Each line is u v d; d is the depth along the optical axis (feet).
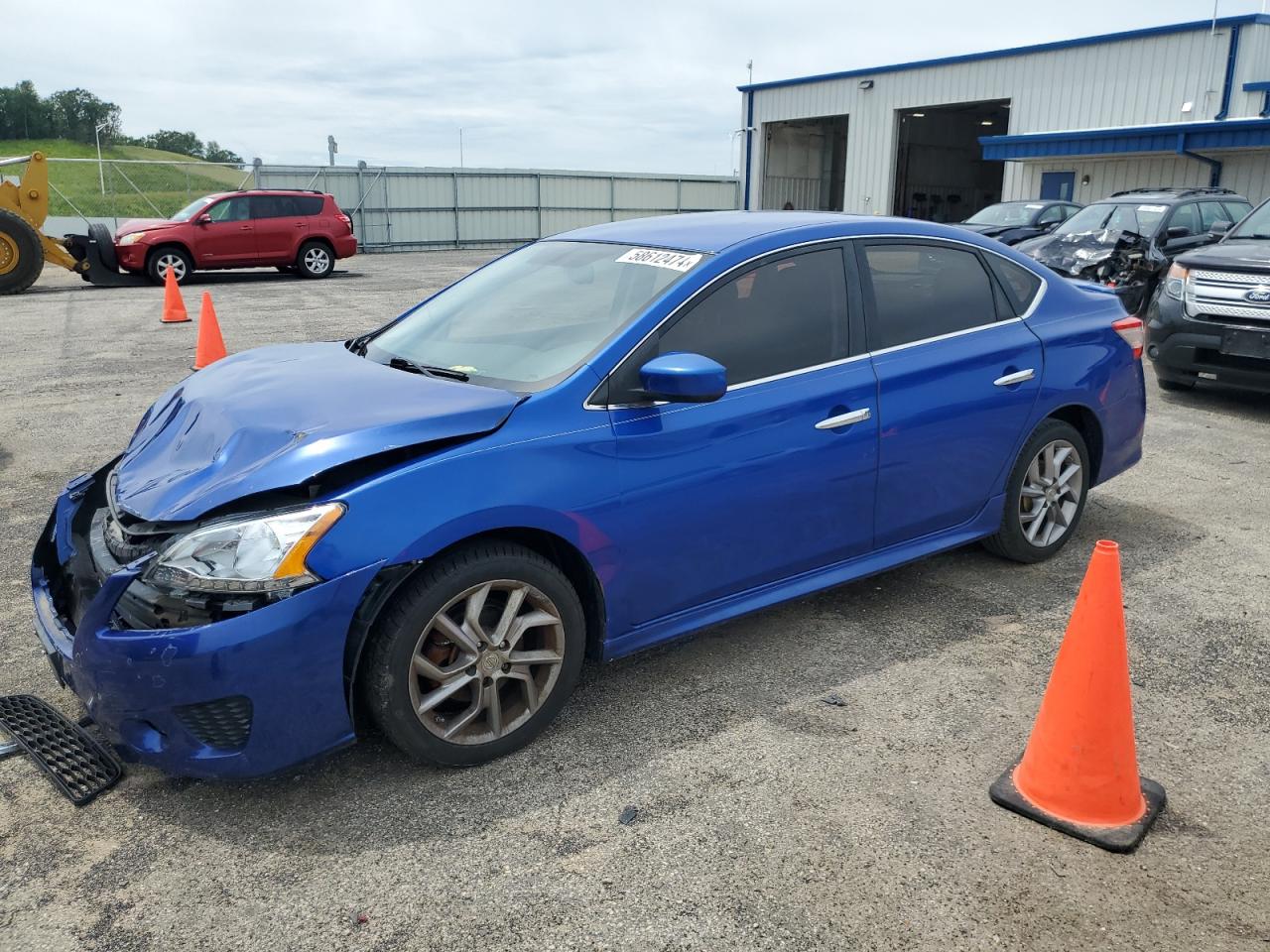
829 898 7.73
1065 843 8.39
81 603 9.21
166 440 10.14
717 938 7.32
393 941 7.34
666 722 10.39
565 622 9.76
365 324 40.52
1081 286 15.48
